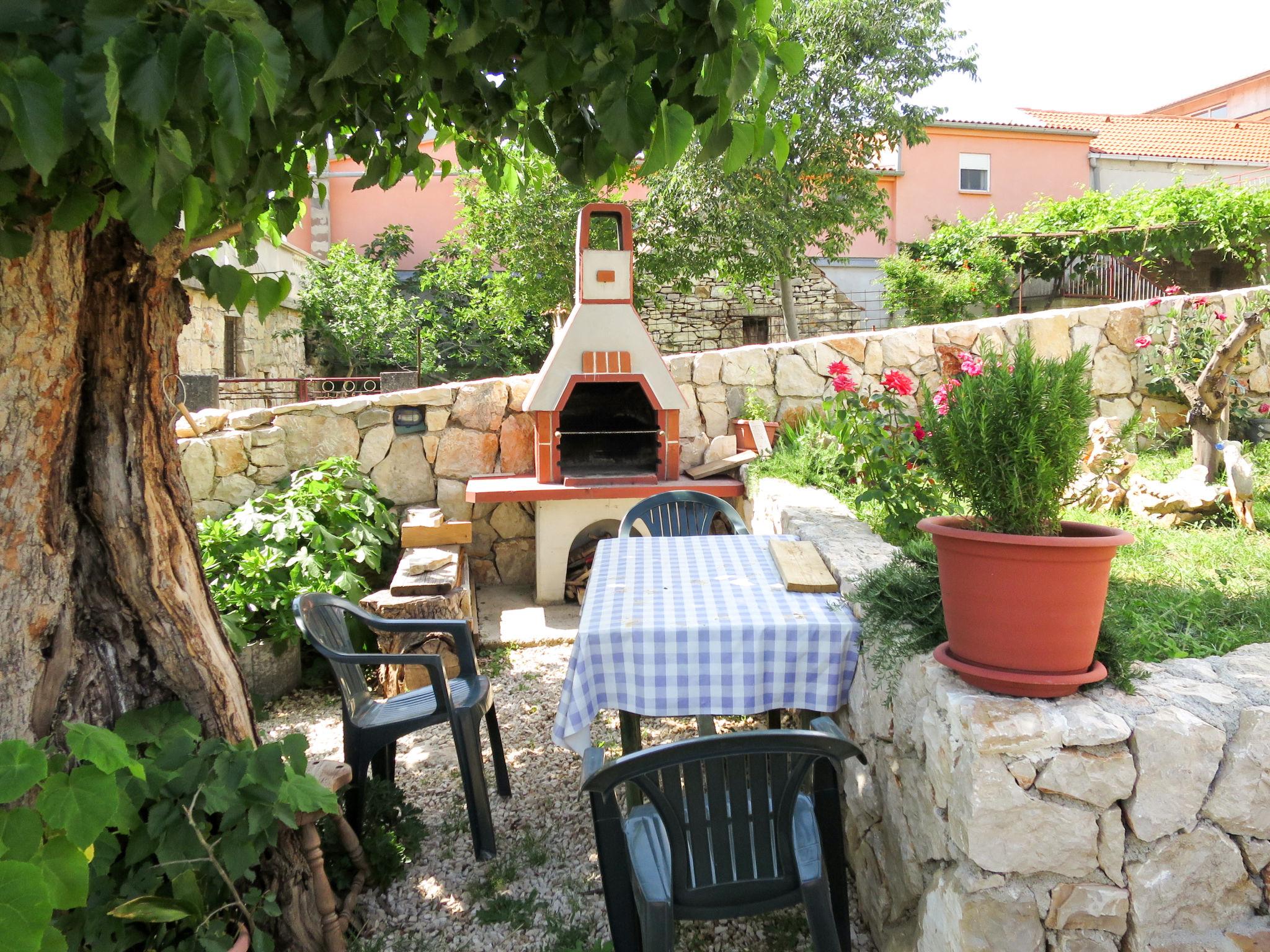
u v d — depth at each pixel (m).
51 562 2.11
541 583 6.13
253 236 2.67
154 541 2.28
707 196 10.93
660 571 3.46
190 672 2.33
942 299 14.20
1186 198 13.98
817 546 3.65
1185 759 1.81
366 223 18.45
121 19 1.28
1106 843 1.83
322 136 2.66
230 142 1.65
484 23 1.84
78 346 2.12
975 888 1.84
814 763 1.96
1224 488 4.41
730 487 6.06
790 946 2.50
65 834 1.70
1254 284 14.09
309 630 2.95
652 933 1.83
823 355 6.99
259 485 6.18
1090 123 20.19
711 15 1.79
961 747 1.89
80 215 1.79
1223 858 1.83
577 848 3.11
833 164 11.52
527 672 5.00
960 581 1.94
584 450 6.69
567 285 11.55
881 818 2.48
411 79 2.30
